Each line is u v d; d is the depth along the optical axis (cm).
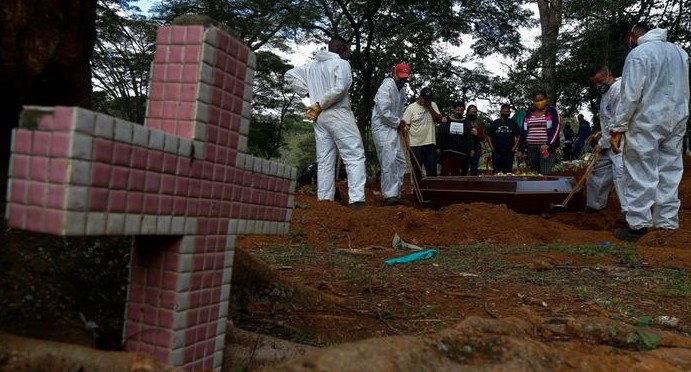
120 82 884
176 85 205
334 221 740
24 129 158
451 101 2484
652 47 688
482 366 199
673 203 715
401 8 2272
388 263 547
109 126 165
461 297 397
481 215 794
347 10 2192
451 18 2353
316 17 2234
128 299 207
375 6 2148
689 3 1722
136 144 175
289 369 171
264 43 2248
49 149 156
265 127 2909
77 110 155
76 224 157
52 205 155
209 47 205
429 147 1138
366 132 2450
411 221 764
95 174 162
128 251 269
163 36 207
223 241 221
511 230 762
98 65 862
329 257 578
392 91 954
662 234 691
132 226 177
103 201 165
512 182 958
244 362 244
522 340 221
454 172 1279
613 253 604
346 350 182
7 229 236
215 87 210
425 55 2505
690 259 563
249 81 230
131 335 205
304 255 586
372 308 359
